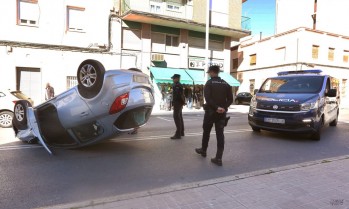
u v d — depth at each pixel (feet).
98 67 17.80
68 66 54.80
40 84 52.90
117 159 18.21
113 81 18.04
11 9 50.19
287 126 24.53
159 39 67.10
